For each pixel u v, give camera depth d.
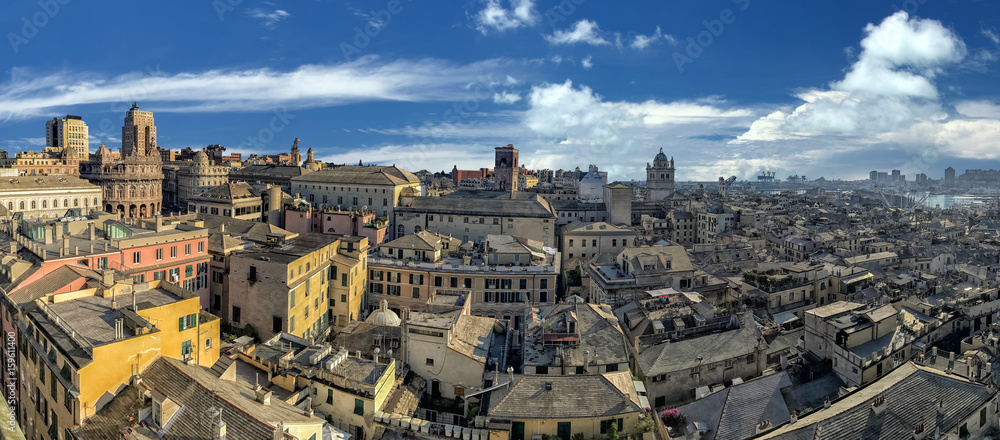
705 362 87.38
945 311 102.56
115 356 57.31
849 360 81.94
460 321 91.75
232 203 173.50
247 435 47.41
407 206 186.25
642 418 66.69
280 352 74.69
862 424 59.12
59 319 63.88
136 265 96.25
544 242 180.25
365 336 87.31
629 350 93.00
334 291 119.25
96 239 100.00
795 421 66.19
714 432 72.44
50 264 82.19
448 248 147.50
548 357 82.50
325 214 176.88
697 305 109.69
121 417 53.88
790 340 99.88
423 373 81.62
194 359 70.31
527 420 64.00
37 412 65.94
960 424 62.53
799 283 132.75
